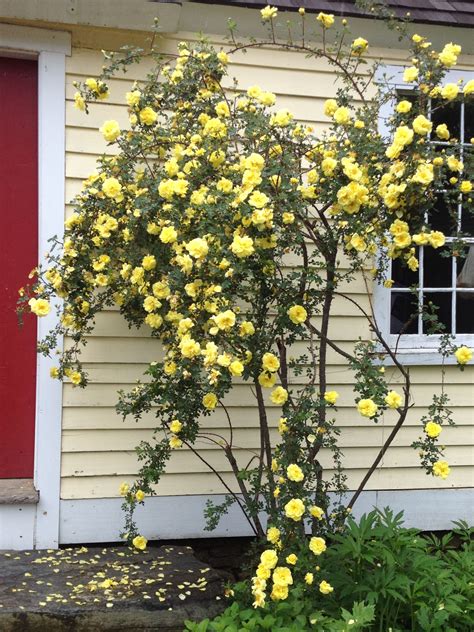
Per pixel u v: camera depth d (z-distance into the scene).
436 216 4.65
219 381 3.04
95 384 4.12
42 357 4.04
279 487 3.16
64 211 4.06
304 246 3.40
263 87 4.34
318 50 3.87
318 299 3.44
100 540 4.12
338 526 3.53
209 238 3.06
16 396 4.13
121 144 3.56
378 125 4.45
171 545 4.23
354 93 4.44
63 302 3.95
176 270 3.16
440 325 3.71
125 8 3.79
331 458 4.43
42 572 3.65
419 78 3.45
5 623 3.19
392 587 3.12
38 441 4.04
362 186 3.07
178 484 4.23
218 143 3.36
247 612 2.92
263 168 3.12
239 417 4.31
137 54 3.77
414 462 4.52
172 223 3.20
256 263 3.13
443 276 4.71
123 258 3.54
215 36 4.27
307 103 4.39
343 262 4.44
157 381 3.33
